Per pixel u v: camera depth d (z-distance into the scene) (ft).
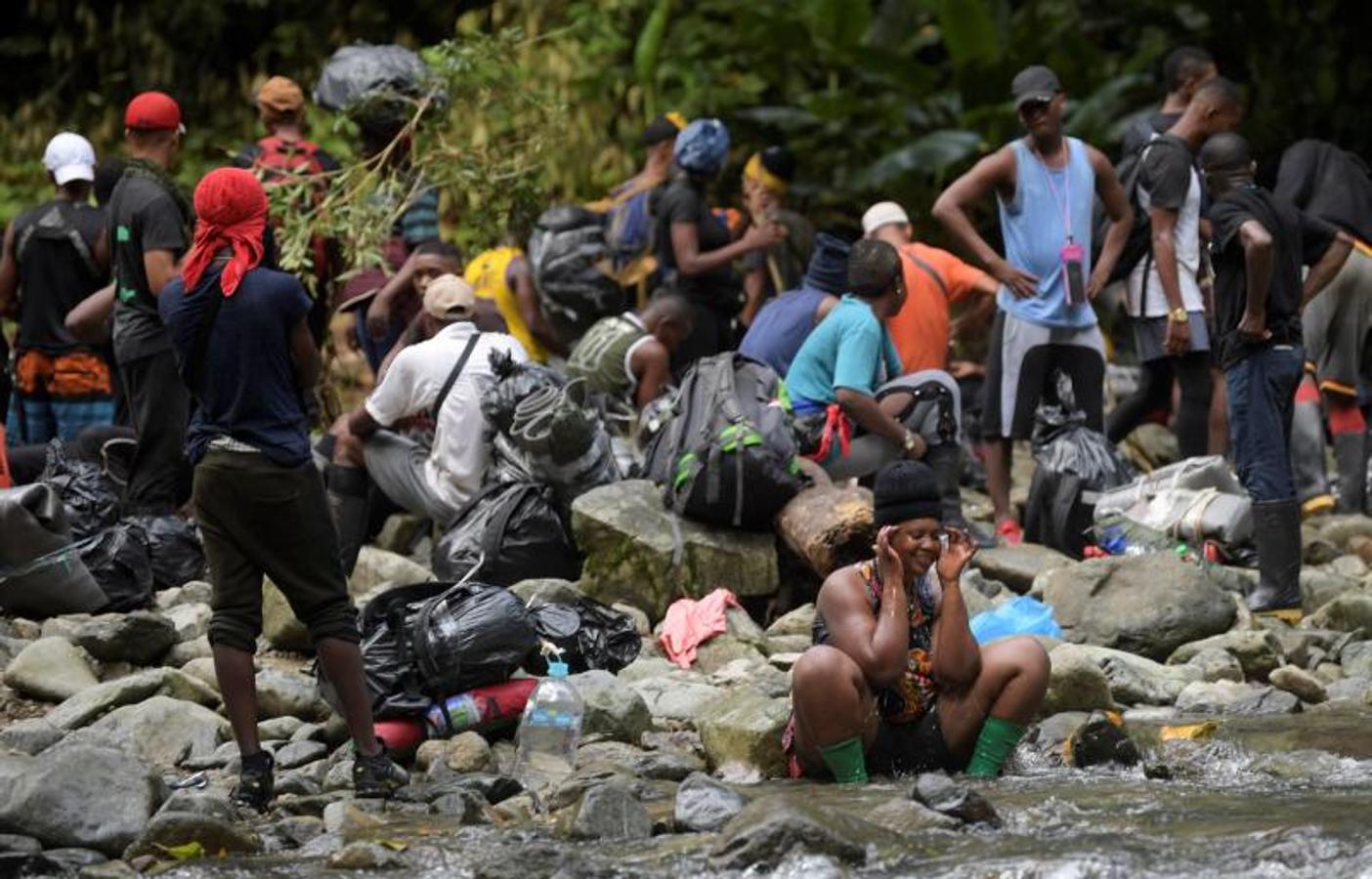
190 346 44.65
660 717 53.31
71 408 75.61
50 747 49.16
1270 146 122.83
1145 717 52.95
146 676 53.93
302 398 45.98
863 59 117.91
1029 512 71.97
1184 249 75.25
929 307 72.64
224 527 45.21
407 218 79.77
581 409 64.59
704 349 82.79
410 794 45.88
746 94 118.52
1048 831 40.75
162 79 130.72
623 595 62.85
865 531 61.52
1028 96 72.33
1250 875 37.04
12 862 40.40
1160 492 69.31
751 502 62.80
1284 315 63.93
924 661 46.24
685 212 82.48
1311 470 78.02
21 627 60.29
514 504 63.77
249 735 45.50
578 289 82.02
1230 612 61.16
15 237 75.36
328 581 45.83
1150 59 118.01
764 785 46.24
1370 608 62.69
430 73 83.25
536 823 43.96
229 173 44.91
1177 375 76.84
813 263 76.02
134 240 65.16
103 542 63.21
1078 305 72.64
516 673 53.83
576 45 113.91
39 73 135.13
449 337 66.80
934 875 37.73
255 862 40.73
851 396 66.80
